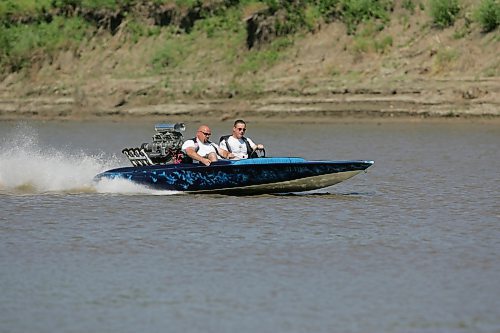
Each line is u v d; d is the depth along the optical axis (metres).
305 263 38.34
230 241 42.41
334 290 34.53
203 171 54.47
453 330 30.19
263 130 110.81
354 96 120.62
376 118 116.69
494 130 102.56
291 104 124.44
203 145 55.31
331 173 53.94
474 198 54.78
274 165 53.62
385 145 90.56
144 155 56.00
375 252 40.19
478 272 36.75
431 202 53.28
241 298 33.62
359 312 32.00
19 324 31.14
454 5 126.50
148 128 120.81
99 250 40.91
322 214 49.16
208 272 37.09
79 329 30.62
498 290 34.34
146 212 49.62
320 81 126.06
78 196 54.97
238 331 30.31
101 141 103.56
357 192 57.38
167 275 36.66
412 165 73.06
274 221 47.06
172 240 42.72
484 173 67.31
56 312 32.28
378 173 67.50
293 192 56.09
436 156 79.81
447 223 46.66
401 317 31.45
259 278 36.19
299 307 32.59
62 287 35.16
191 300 33.44
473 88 114.25
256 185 54.47
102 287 35.09
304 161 53.78
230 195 55.16
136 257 39.56
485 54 119.25
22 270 37.62
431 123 111.31
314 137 100.69
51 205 52.06
